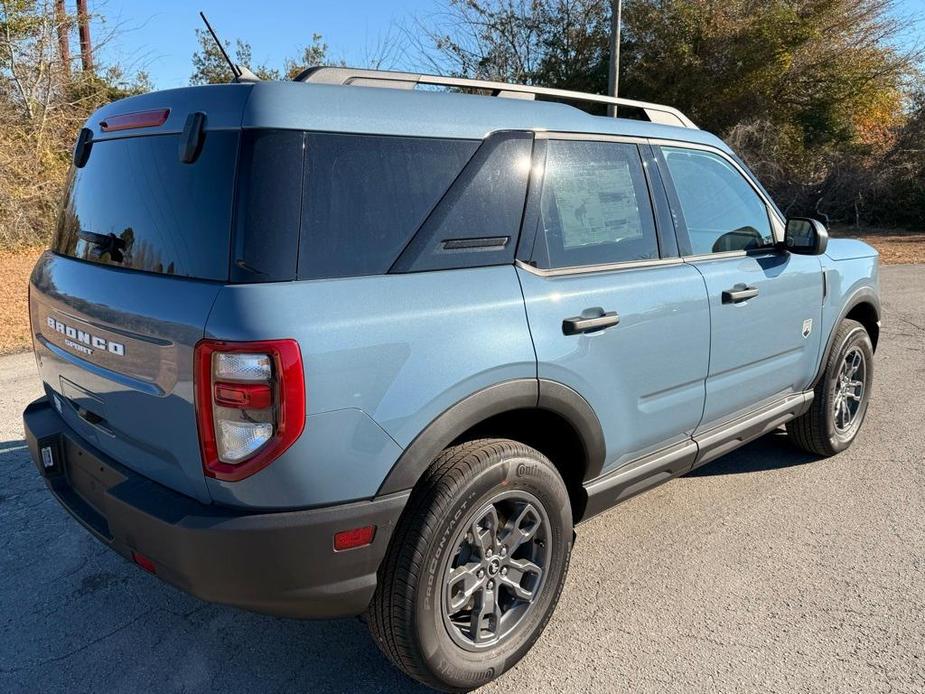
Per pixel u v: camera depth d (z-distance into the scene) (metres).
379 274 2.28
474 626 2.54
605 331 2.80
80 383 2.63
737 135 20.56
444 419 2.31
